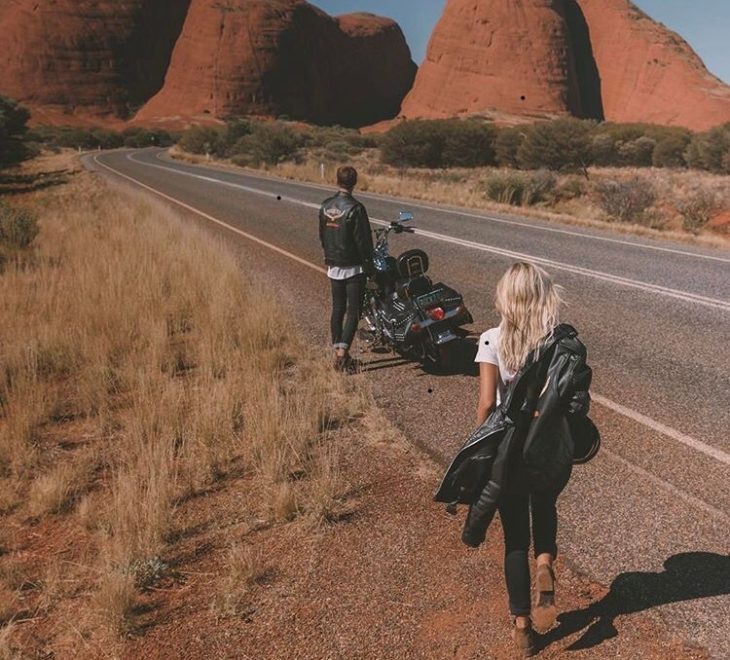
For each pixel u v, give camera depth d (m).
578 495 4.05
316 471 4.43
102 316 7.91
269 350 6.87
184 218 17.14
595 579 3.29
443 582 3.31
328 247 6.28
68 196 27.05
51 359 7.02
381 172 39.00
